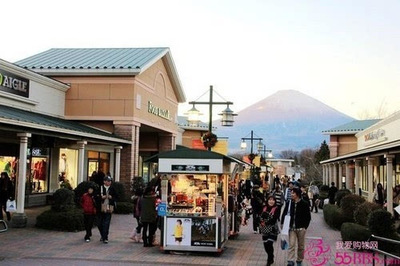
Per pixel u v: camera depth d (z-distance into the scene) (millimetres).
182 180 12977
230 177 15625
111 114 26281
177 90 35031
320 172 68000
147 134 34719
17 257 11305
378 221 12891
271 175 45625
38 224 16312
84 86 26500
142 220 13320
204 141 19094
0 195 16750
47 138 21734
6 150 22031
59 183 25672
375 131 35156
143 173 35656
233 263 11477
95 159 28188
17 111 19719
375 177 33750
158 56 29516
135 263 11031
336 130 48719
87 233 14078
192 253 12523
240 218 18266
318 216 25938
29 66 26938
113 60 28312
